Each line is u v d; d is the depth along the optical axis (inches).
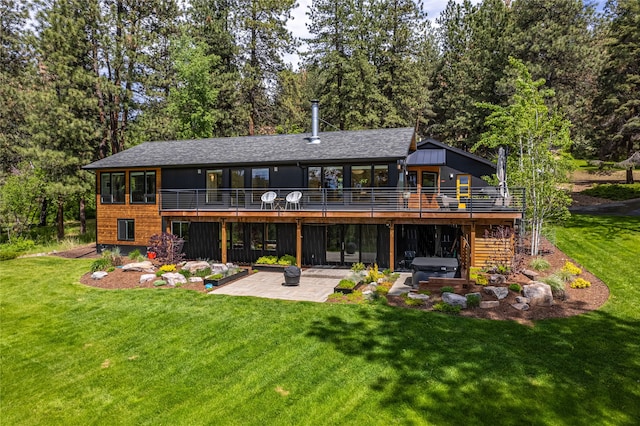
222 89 1262.3
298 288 556.4
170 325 423.8
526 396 274.2
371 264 700.7
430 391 282.5
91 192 1093.1
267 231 761.6
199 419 264.7
